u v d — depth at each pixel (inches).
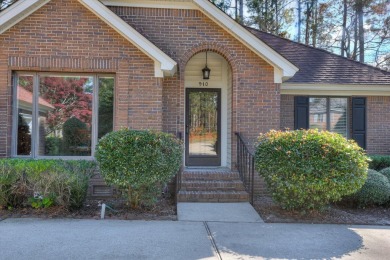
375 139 391.2
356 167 223.6
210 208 255.6
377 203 267.9
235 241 183.9
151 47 284.5
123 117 292.2
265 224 219.5
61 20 288.2
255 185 310.8
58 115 299.9
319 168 221.3
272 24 837.8
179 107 312.2
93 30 291.0
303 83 374.9
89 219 220.7
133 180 225.3
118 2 316.8
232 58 317.4
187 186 289.3
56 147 299.0
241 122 316.5
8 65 283.1
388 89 386.0
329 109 395.5
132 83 293.7
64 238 180.4
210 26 319.0
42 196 232.5
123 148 226.7
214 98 363.6
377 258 163.5
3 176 231.1
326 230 208.4
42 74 296.8
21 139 295.1
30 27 285.4
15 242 173.0
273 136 250.1
